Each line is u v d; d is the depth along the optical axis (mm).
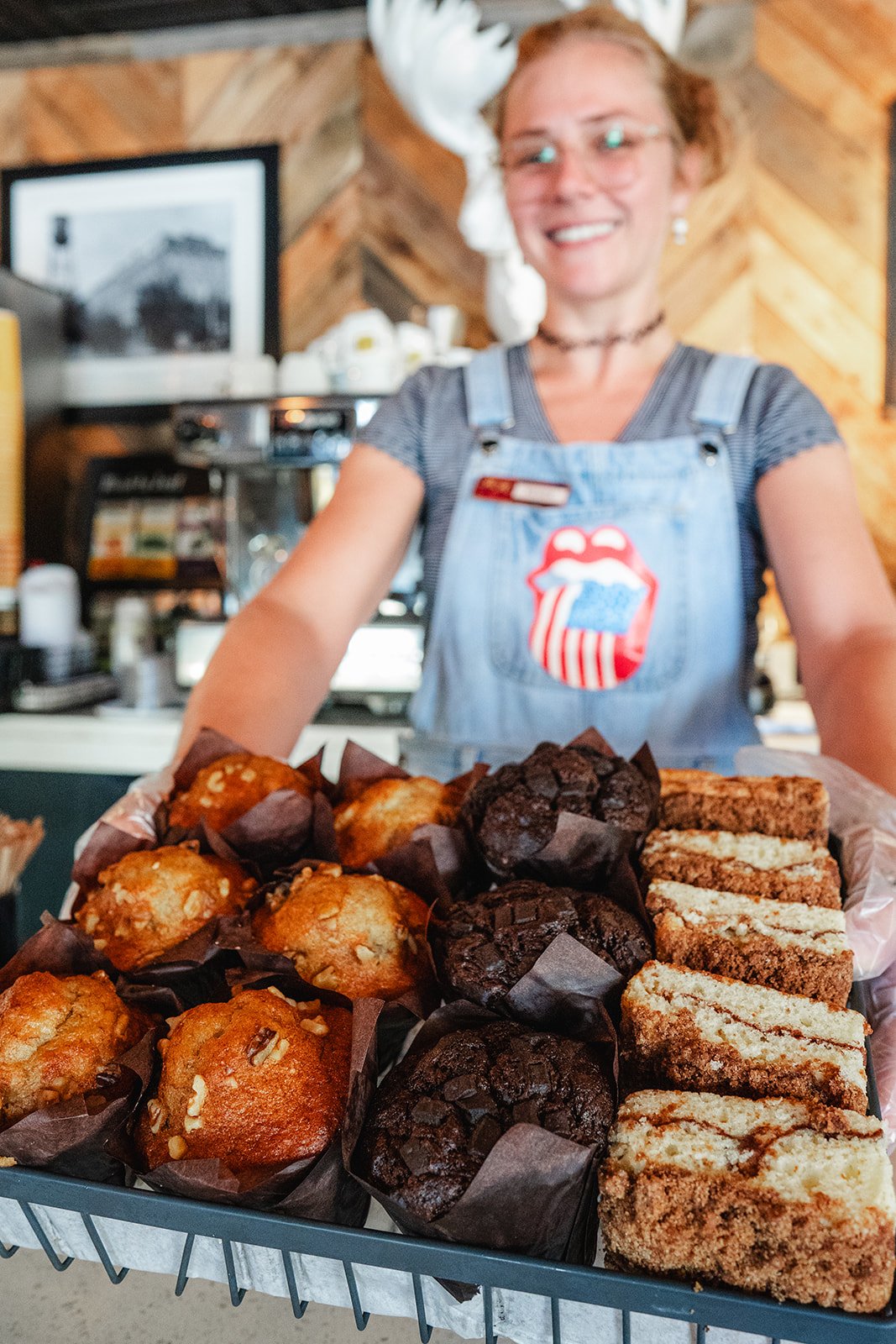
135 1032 580
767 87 2584
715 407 1162
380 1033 583
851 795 752
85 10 2766
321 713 2303
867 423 2592
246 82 2871
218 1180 463
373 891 650
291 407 2352
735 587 1174
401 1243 434
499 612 1207
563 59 1161
